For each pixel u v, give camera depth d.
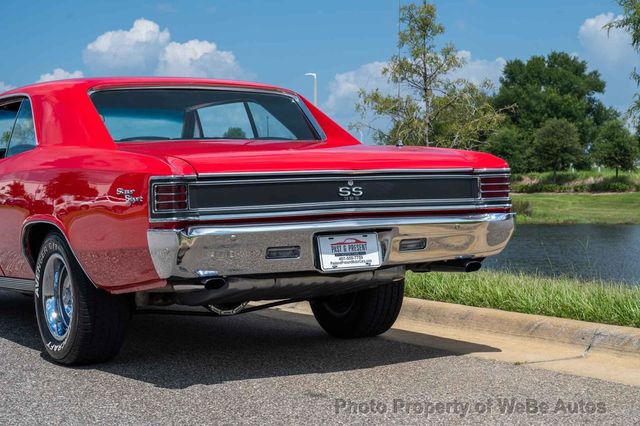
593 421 3.63
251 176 4.12
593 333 5.16
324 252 4.33
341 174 4.30
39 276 5.00
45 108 5.22
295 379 4.49
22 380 4.52
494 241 4.80
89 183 4.45
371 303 5.47
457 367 4.72
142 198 4.07
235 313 4.98
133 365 4.88
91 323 4.65
